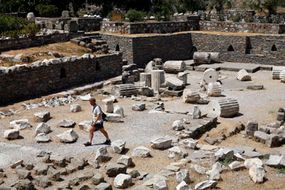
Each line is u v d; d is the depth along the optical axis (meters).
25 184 17.03
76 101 31.09
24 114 27.73
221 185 17.81
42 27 43.94
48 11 52.69
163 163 20.17
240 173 18.98
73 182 17.73
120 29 47.19
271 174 18.97
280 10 74.25
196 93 30.95
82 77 35.78
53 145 22.30
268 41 45.16
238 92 34.41
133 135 23.73
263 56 45.25
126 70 40.12
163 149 21.78
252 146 23.38
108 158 20.31
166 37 46.44
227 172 19.03
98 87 34.94
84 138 23.38
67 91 33.12
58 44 40.00
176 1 71.88
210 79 36.78
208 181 17.66
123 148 21.33
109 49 42.19
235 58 46.69
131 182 17.98
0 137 23.50
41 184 17.62
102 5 65.50
